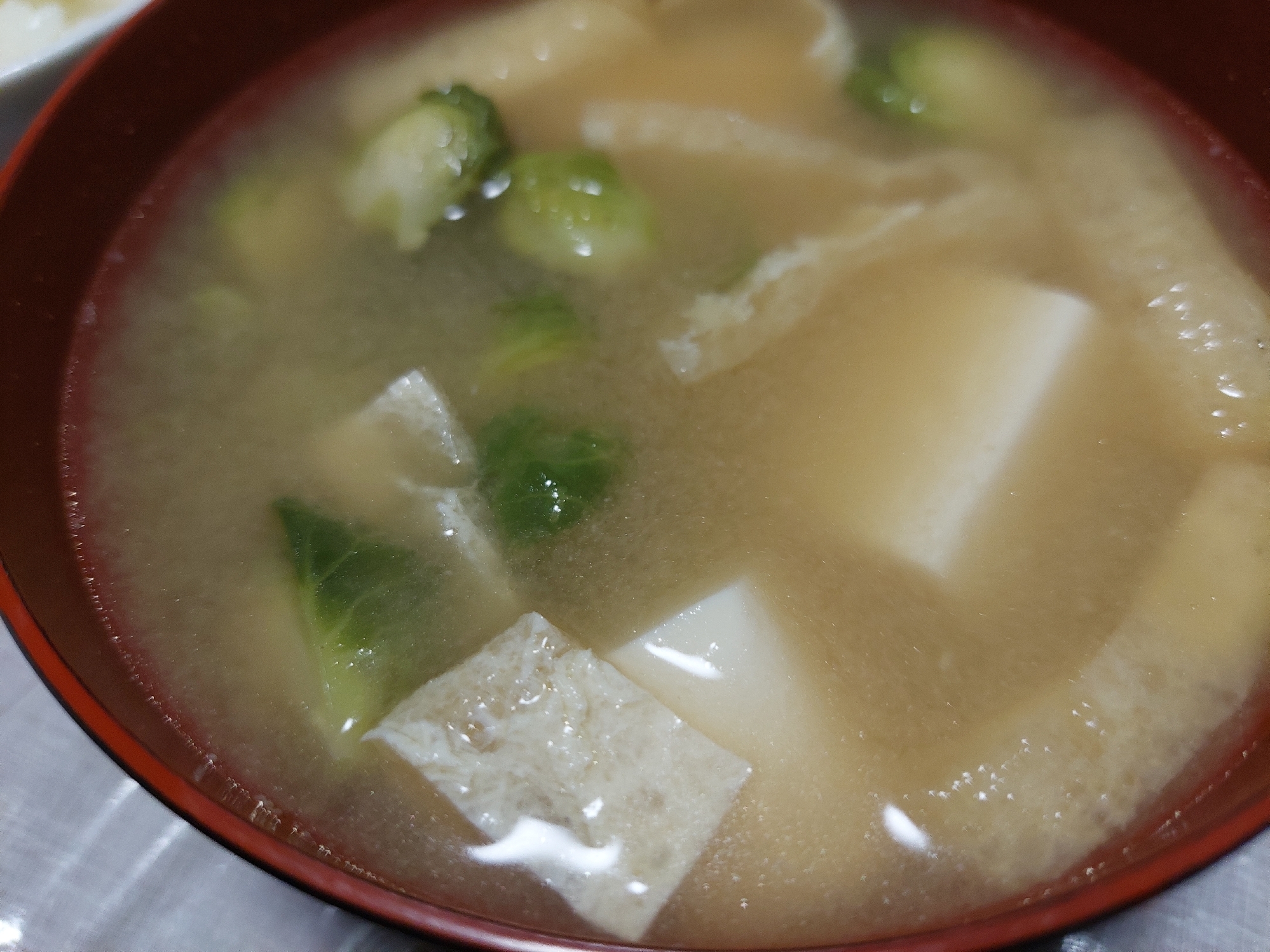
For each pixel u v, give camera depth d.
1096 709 0.09
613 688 0.10
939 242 0.11
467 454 0.11
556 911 0.09
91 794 0.10
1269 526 0.10
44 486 0.10
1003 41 0.13
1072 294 0.11
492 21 0.13
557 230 0.12
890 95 0.12
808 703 0.10
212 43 0.12
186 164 0.12
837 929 0.09
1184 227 0.11
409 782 0.09
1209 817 0.08
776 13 0.13
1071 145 0.12
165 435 0.11
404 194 0.12
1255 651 0.09
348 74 0.13
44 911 0.10
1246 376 0.11
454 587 0.10
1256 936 0.09
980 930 0.07
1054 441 0.10
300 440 0.11
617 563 0.10
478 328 0.11
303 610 0.10
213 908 0.10
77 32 0.12
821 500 0.10
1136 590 0.10
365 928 0.10
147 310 0.11
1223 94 0.12
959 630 0.10
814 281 0.11
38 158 0.10
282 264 0.12
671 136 0.12
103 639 0.10
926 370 0.11
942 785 0.09
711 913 0.09
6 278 0.10
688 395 0.11
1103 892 0.07
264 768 0.09
